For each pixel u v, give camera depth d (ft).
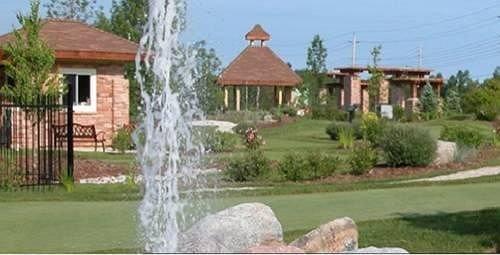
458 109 205.77
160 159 33.55
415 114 173.78
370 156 65.62
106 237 33.17
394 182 57.36
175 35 34.55
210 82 142.92
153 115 33.94
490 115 163.22
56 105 58.29
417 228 35.22
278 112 159.22
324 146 99.35
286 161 62.39
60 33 92.43
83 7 168.14
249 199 46.29
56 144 66.90
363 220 37.86
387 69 225.15
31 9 79.41
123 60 92.48
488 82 195.72
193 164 51.75
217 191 49.83
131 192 50.47
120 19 130.62
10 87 78.89
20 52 77.87
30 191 51.75
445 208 42.63
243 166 60.90
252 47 185.88
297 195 48.78
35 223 37.22
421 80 228.02
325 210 41.81
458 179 58.49
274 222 26.40
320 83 258.98
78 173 62.39
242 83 175.83
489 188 52.13
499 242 31.86
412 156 68.85
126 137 81.41
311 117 168.66
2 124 71.67
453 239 32.73
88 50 90.02
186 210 38.24
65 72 90.63
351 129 106.42
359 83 221.46
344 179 61.52
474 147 80.89
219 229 25.62
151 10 34.27
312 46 287.48
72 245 31.40
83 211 41.22
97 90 92.79
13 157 61.05
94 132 85.40
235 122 139.44
